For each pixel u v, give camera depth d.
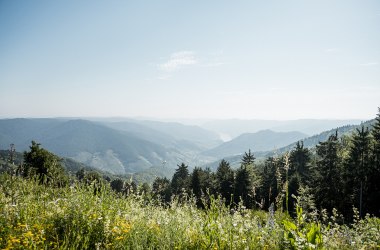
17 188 6.34
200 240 4.91
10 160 8.12
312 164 64.44
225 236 4.86
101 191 6.30
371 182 47.66
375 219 8.51
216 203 6.02
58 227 4.77
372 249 6.68
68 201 5.63
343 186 51.31
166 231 4.93
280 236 4.79
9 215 4.88
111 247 4.48
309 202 5.83
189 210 6.52
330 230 6.71
